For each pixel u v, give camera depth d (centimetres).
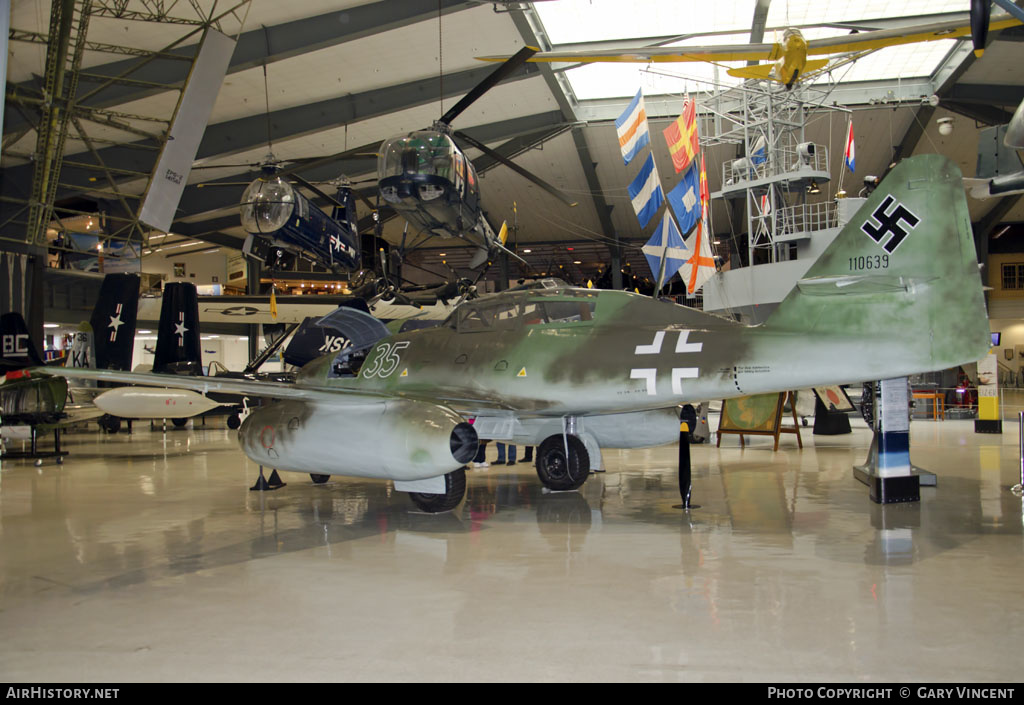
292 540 534
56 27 1139
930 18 1634
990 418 1379
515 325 697
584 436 762
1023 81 1819
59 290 2072
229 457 1172
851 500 668
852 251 523
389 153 1278
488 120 2044
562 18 1619
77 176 1756
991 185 893
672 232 1337
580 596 382
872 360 505
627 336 628
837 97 1977
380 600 383
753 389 553
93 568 458
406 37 1533
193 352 1295
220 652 310
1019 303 3353
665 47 1193
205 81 1183
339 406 616
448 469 551
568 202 1591
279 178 1468
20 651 314
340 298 1858
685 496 635
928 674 274
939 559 449
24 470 1002
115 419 1761
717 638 315
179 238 2530
